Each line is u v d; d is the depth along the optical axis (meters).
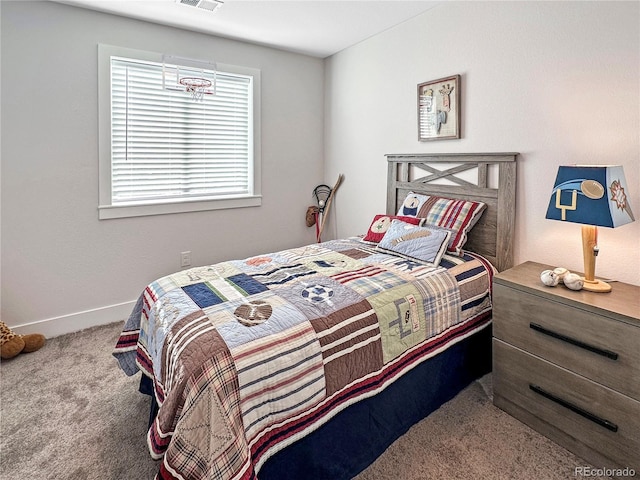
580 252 2.03
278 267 2.10
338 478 1.43
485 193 2.41
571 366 1.58
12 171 2.44
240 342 1.29
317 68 3.75
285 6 2.60
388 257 2.30
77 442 1.67
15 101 2.41
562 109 2.03
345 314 1.55
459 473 1.49
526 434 1.71
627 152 1.81
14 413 1.86
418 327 1.77
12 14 2.35
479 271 2.18
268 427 1.26
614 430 1.45
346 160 3.63
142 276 3.02
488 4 2.34
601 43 1.86
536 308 1.69
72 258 2.71
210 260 3.34
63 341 2.61
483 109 2.42
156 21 2.82
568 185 1.67
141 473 1.51
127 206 2.87
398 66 2.98
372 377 1.56
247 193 3.53
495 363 1.89
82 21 2.58
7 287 2.50
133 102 2.88
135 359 1.92
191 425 1.12
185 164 3.18
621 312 1.42
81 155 2.66
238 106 3.38
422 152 2.87
